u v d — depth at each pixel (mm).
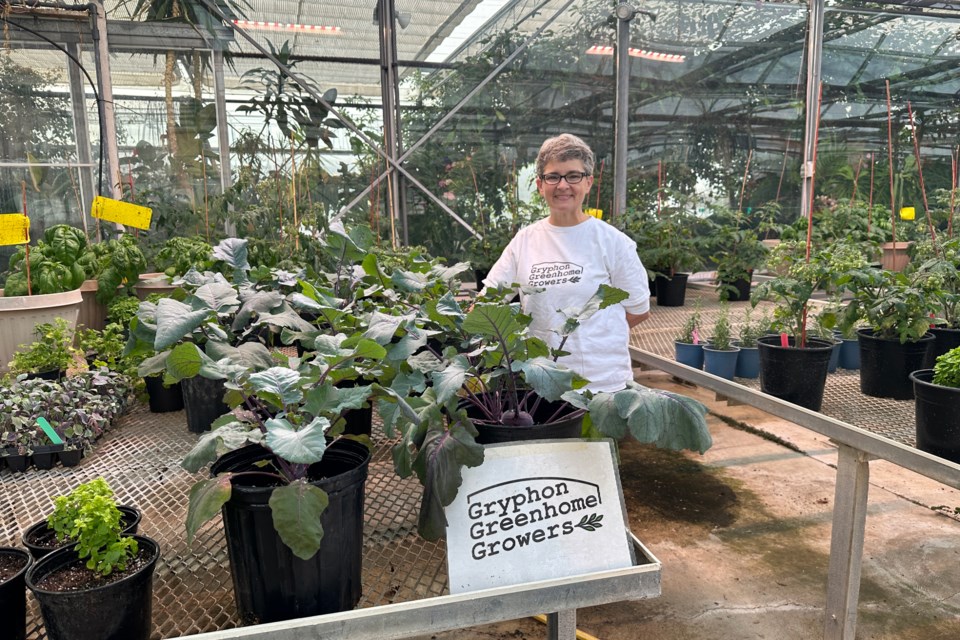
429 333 1773
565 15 6738
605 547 1305
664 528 3016
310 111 6402
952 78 7574
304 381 1389
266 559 1320
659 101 7125
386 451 2318
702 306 5395
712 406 4730
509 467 1318
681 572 2658
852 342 3596
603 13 6809
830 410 2771
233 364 1494
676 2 6832
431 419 1423
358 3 6219
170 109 5895
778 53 7199
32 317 3629
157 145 5902
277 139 6320
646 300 2582
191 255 4219
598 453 1369
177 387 3236
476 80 6758
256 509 1287
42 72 5391
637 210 7227
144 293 4398
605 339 2490
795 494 3354
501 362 1697
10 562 1550
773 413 2232
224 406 2793
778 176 7496
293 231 4988
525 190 7090
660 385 5148
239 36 5996
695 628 2316
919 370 2770
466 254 6957
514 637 2262
